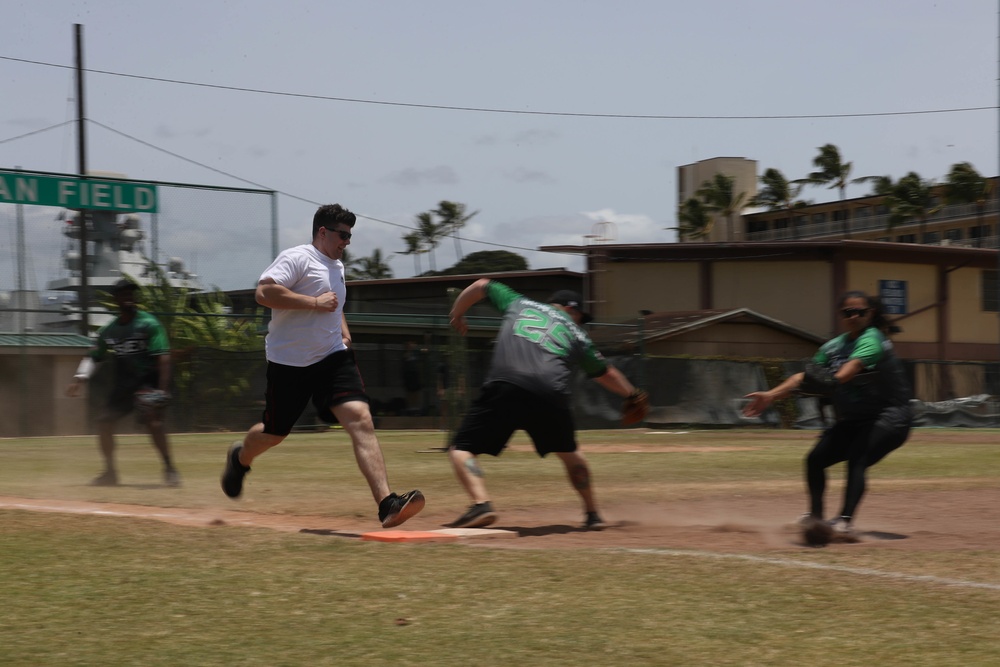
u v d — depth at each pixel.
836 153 130.88
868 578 7.94
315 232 10.39
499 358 11.09
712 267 61.72
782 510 13.52
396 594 7.30
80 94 46.59
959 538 10.73
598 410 39.62
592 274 62.75
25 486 15.12
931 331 62.81
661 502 14.38
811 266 60.22
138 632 6.25
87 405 30.14
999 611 6.89
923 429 45.94
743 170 119.69
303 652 5.86
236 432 33.75
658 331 51.75
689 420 41.53
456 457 10.99
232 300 34.94
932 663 5.72
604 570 8.19
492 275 62.47
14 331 31.16
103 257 33.03
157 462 20.19
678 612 6.83
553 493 15.32
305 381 10.27
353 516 12.01
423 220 161.50
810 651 5.95
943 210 120.44
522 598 7.21
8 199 31.64
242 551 8.80
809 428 44.34
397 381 42.34
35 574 7.76
